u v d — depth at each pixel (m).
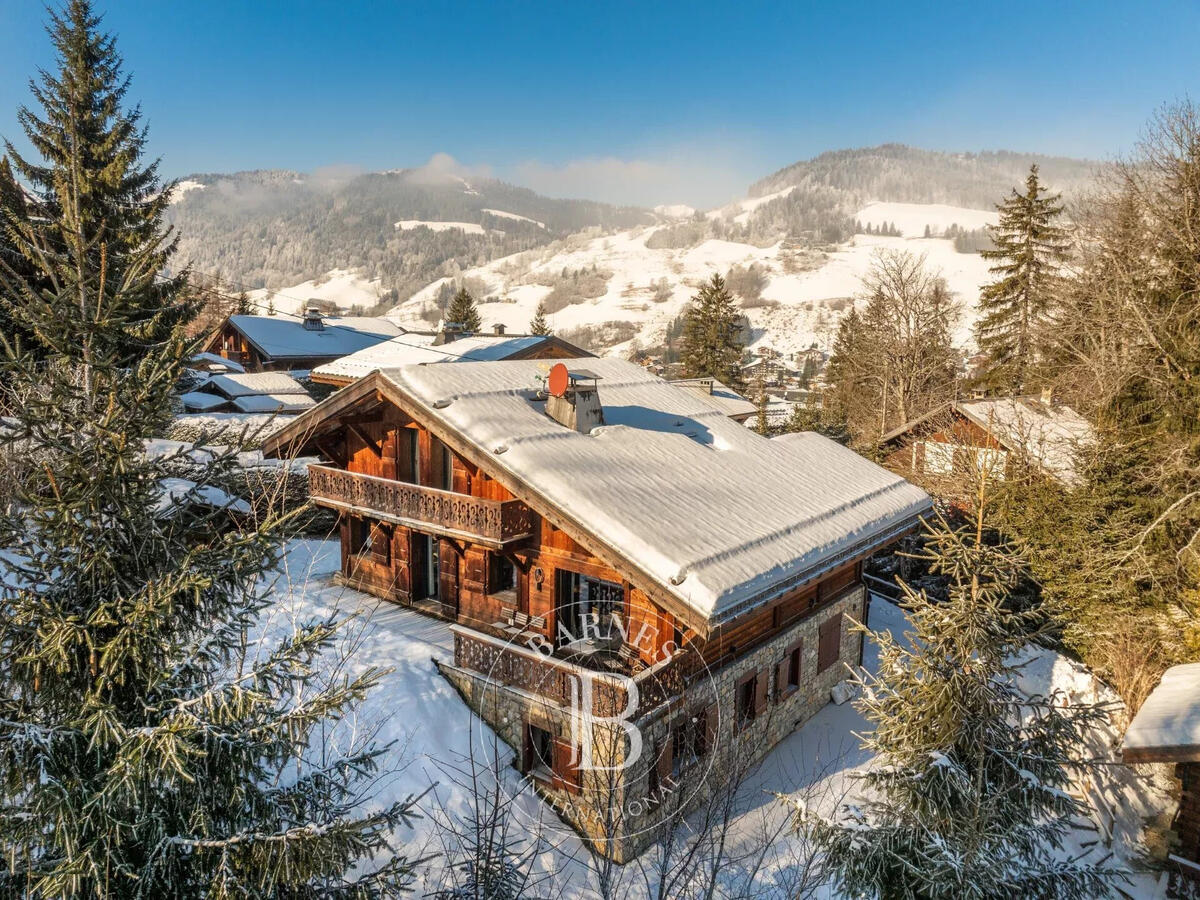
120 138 31.08
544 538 16.14
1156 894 13.55
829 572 15.85
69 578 7.07
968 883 9.55
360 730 13.59
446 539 18.45
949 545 11.29
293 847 7.02
